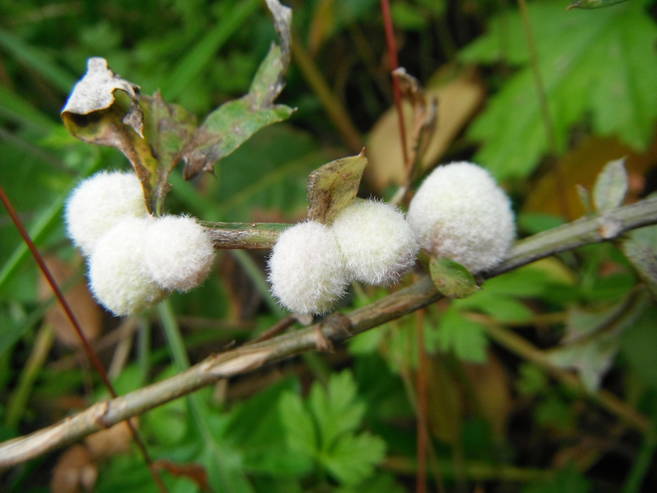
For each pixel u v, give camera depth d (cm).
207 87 22
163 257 8
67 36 23
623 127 16
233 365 9
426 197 8
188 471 14
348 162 7
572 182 18
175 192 20
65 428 9
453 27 22
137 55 22
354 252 8
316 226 8
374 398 16
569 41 18
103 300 8
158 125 9
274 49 9
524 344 17
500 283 15
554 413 17
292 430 14
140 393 9
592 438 17
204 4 23
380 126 21
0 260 19
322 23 22
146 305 8
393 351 14
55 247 19
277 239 8
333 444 14
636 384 16
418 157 11
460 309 15
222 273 19
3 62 22
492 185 8
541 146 17
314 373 18
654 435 15
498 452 17
